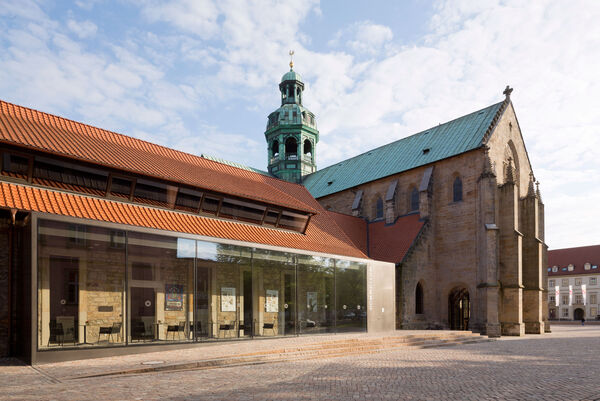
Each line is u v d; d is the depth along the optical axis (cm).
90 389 1278
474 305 4212
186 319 2409
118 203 2489
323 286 3130
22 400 1129
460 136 4819
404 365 1852
